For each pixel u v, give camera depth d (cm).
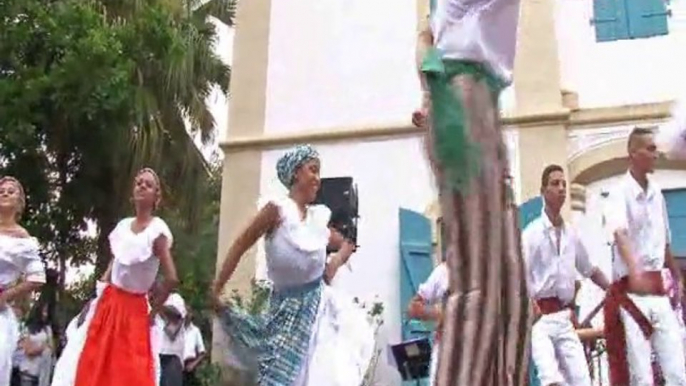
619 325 458
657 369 453
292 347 388
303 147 420
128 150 1266
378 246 994
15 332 534
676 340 453
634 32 980
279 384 383
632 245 461
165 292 494
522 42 1004
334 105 1060
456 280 193
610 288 468
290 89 1084
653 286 459
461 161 199
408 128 1016
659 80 959
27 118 1159
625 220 456
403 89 1036
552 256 511
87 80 1160
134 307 486
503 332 191
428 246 962
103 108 1167
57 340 1123
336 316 405
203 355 947
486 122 205
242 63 1109
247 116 1088
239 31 1123
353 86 1059
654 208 470
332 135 1046
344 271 993
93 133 1225
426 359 769
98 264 1280
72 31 1200
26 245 535
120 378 470
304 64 1087
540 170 959
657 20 976
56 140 1227
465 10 213
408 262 961
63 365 489
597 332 580
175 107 1412
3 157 1214
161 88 1356
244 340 394
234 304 437
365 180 1020
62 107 1165
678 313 470
